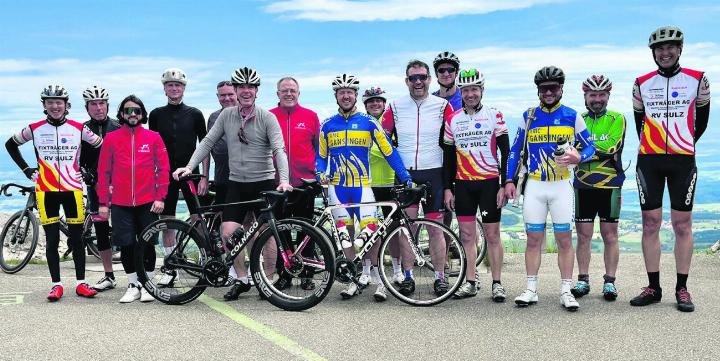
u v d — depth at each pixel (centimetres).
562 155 494
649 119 522
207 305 542
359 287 557
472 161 557
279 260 564
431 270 579
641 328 445
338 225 562
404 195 555
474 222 567
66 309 525
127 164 561
